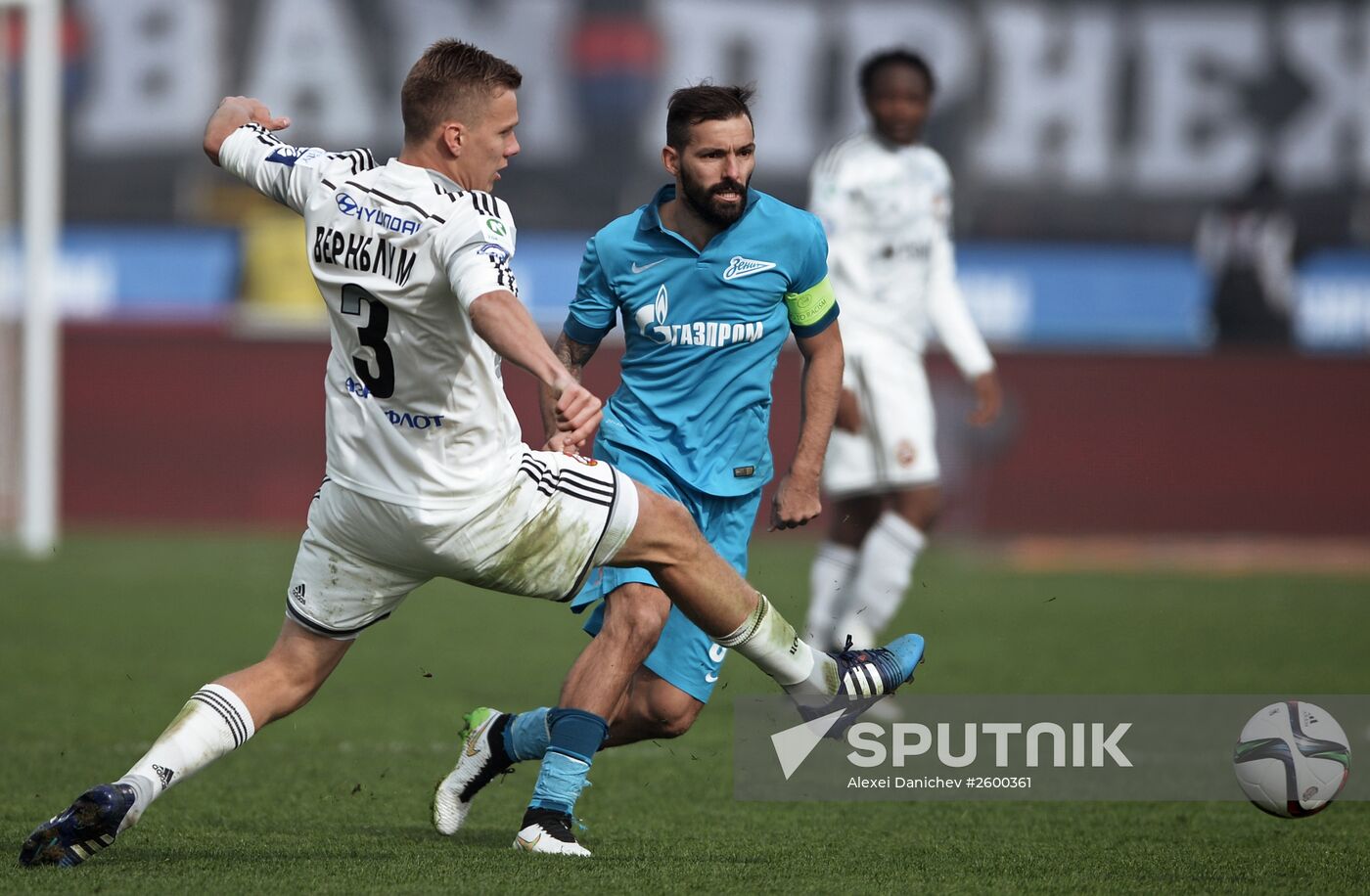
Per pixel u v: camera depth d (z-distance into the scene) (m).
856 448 27.20
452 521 14.31
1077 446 57.38
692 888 13.91
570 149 57.38
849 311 27.03
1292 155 58.69
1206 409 57.62
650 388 17.50
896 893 13.92
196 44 56.53
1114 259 58.31
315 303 56.38
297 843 16.02
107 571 42.84
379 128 57.03
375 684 27.70
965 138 58.34
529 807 15.72
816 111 57.81
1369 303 58.41
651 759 21.39
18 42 54.19
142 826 16.81
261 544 50.31
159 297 56.19
